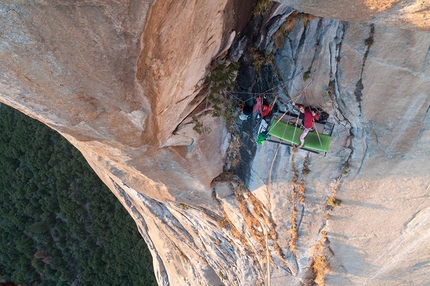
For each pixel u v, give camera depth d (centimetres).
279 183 730
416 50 455
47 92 340
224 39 482
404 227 720
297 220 786
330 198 722
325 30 485
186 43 374
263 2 473
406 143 575
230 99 616
